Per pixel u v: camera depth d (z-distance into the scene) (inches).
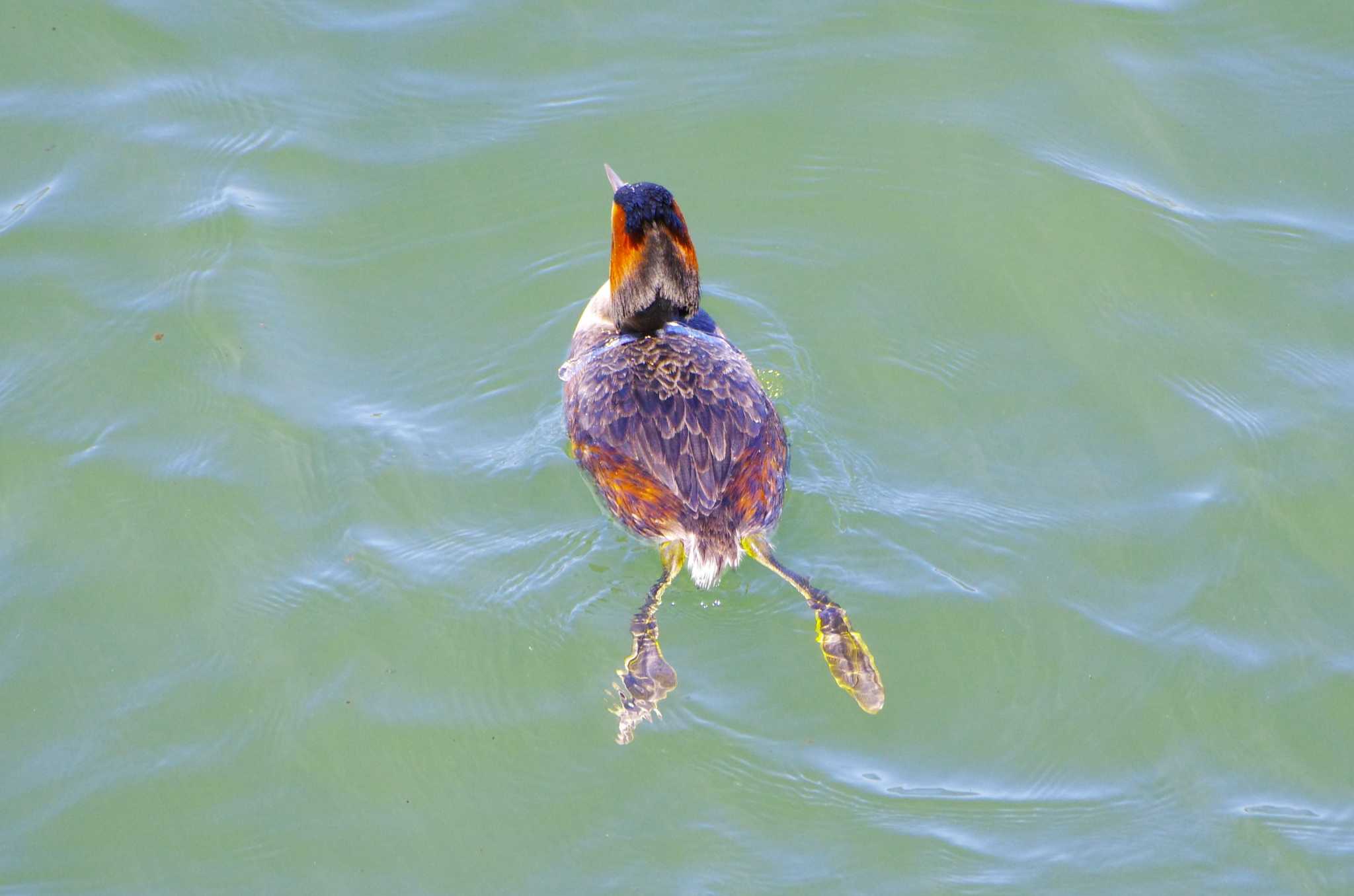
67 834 418.3
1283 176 619.5
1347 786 421.1
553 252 606.9
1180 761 429.1
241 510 504.7
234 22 690.2
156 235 596.1
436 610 474.0
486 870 410.3
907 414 540.4
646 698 444.8
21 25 676.1
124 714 448.5
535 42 690.2
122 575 485.7
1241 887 395.9
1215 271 584.7
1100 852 405.7
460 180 630.5
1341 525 492.1
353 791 430.3
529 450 526.0
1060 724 439.5
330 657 463.8
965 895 395.9
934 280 593.6
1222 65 667.4
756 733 438.6
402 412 541.3
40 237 590.6
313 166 631.2
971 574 479.8
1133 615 467.8
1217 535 490.3
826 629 456.8
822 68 679.1
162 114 645.9
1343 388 536.7
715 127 655.8
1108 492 507.2
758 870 405.1
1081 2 698.8
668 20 700.7
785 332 574.6
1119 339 564.1
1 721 444.8
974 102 661.9
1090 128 647.1
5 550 490.3
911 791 422.9
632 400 486.9
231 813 424.5
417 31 691.4
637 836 415.5
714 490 465.7
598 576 484.1
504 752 438.6
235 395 540.4
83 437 525.3
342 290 587.2
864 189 630.5
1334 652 455.2
